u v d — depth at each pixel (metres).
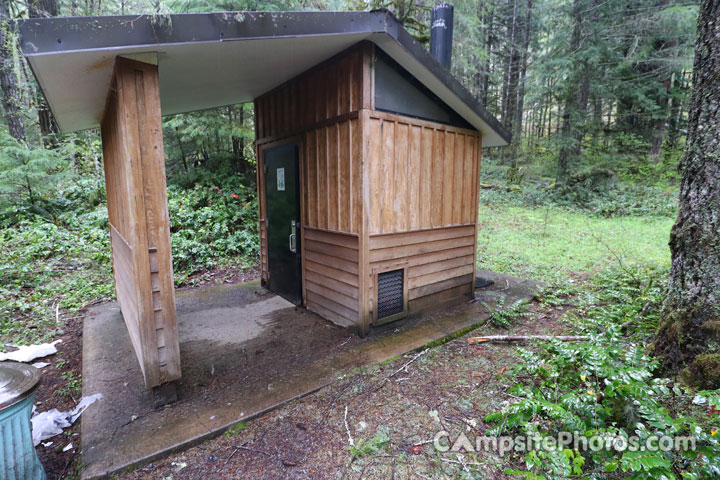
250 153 9.14
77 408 2.29
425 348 3.01
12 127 7.54
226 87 3.71
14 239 5.70
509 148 13.89
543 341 2.65
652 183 10.55
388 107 3.18
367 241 3.12
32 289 4.62
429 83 3.32
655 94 10.96
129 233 2.12
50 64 1.91
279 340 3.21
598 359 1.88
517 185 11.66
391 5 6.20
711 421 1.60
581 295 4.18
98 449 1.85
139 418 2.11
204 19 2.02
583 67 9.73
